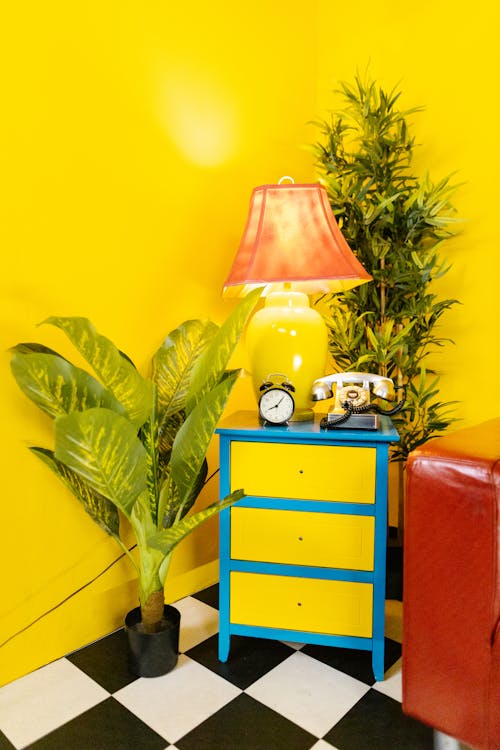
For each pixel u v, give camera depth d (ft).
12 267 4.50
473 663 3.26
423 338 6.41
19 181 4.50
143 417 4.23
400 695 4.41
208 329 5.50
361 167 6.09
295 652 5.02
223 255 6.38
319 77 7.63
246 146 6.58
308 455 4.56
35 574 4.77
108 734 3.96
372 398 6.01
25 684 4.55
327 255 4.83
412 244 6.18
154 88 5.52
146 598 4.66
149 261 5.58
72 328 3.90
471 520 3.23
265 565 4.71
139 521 4.59
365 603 4.54
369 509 4.46
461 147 6.44
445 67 6.51
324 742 3.89
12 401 4.55
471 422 6.57
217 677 4.65
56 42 4.69
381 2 6.96
